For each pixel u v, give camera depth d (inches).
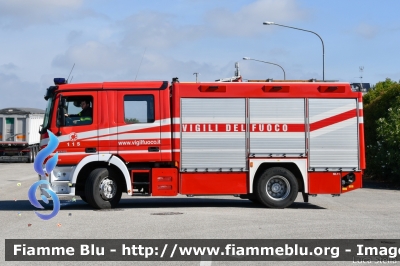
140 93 581.0
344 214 544.1
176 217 518.0
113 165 582.9
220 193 587.2
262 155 590.6
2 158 1632.6
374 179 971.3
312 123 595.2
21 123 1633.9
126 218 512.1
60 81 585.0
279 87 592.4
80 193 592.4
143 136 579.5
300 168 591.5
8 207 609.9
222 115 588.1
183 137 584.1
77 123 577.9
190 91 585.9
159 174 582.2
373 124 943.7
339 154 597.0
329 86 596.7
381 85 1062.4
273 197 592.7
